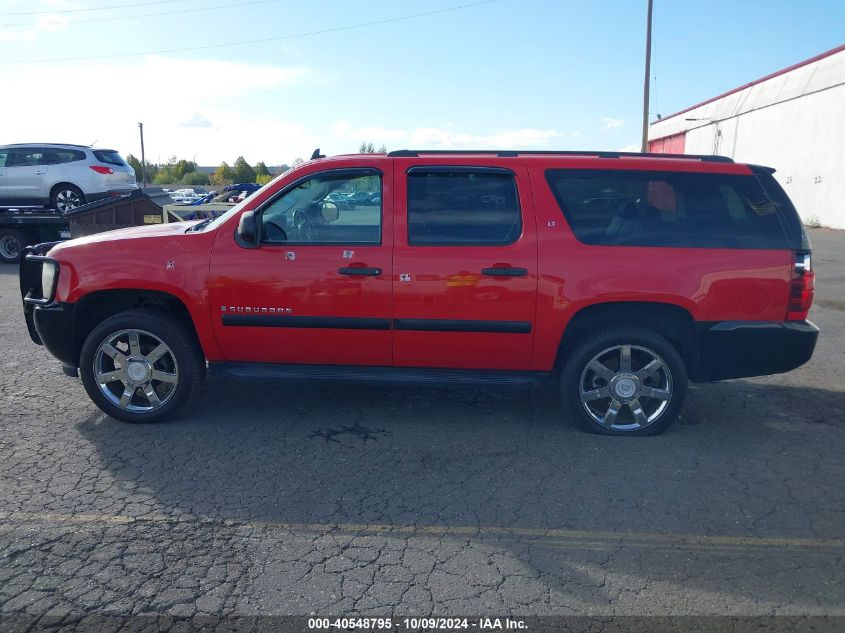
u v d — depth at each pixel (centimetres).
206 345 514
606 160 498
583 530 377
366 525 379
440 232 494
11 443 484
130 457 463
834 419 554
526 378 510
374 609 307
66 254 514
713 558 352
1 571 331
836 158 2603
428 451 480
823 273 1434
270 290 498
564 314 486
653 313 505
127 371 515
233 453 472
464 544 362
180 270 501
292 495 412
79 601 310
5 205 1559
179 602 310
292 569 337
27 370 659
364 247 494
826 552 359
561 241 488
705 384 647
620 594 321
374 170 501
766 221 491
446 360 507
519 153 514
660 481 437
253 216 483
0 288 1137
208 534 367
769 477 445
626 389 501
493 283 486
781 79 3027
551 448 487
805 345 491
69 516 383
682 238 489
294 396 591
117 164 1644
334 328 500
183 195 4828
